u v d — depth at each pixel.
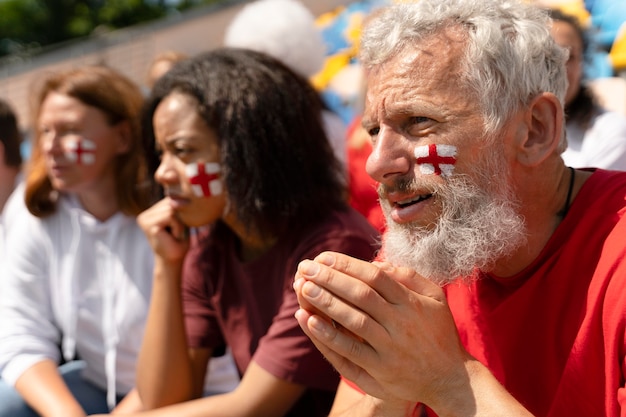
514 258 1.46
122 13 24.88
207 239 2.21
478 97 1.34
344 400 1.65
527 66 1.37
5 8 25.83
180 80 2.03
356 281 1.24
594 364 1.34
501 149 1.37
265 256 2.04
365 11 7.05
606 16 4.53
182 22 10.91
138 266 2.44
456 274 1.41
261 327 2.08
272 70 2.06
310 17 3.69
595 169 1.51
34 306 2.50
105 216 2.49
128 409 2.27
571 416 1.38
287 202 1.97
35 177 2.50
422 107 1.35
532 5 1.45
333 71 6.42
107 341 2.44
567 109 2.75
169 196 2.07
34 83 2.69
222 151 1.98
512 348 1.49
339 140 3.01
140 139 2.29
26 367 2.37
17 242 2.54
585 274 1.36
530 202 1.43
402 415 1.39
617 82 3.88
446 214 1.38
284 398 1.89
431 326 1.28
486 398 1.27
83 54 11.80
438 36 1.37
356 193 2.83
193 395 2.19
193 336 2.21
